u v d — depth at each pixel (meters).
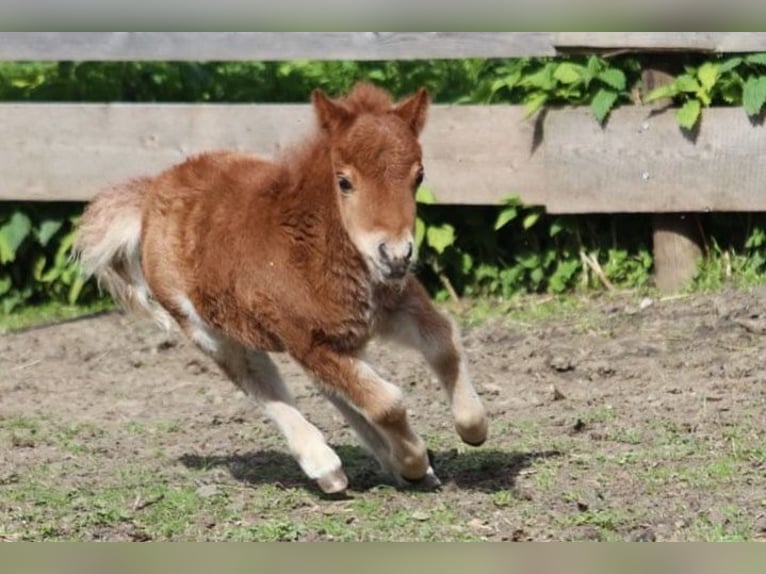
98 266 11.05
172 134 16.00
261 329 9.78
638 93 15.59
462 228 16.00
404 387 13.27
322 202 9.39
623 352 13.86
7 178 16.09
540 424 11.77
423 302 9.74
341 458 11.10
